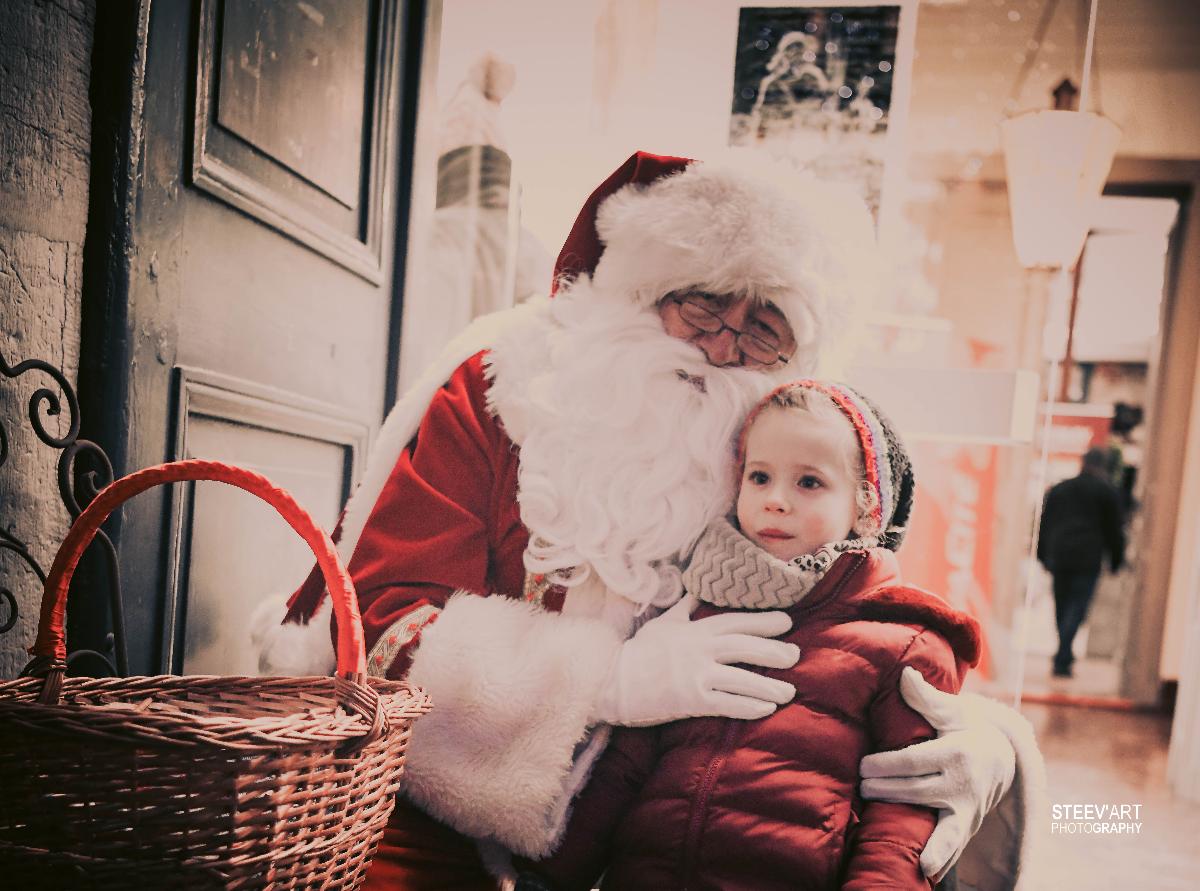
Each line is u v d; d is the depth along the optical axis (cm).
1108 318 354
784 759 78
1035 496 291
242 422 117
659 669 82
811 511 83
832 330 94
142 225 97
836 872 75
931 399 137
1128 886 152
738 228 89
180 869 60
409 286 161
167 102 99
